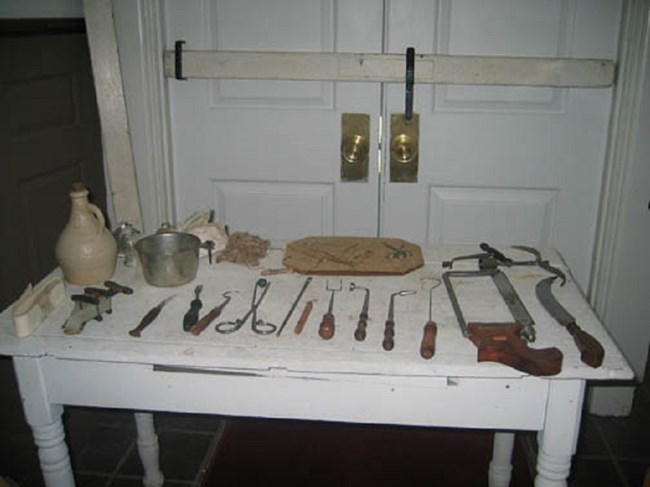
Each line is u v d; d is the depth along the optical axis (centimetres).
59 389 131
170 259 146
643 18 187
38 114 200
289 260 160
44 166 204
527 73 200
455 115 210
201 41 211
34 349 125
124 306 140
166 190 222
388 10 202
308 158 221
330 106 214
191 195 229
